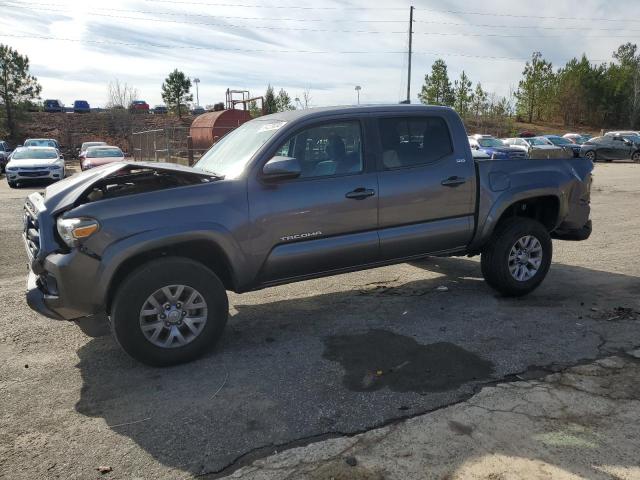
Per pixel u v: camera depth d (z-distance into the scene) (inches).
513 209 214.7
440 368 150.2
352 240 177.9
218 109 946.7
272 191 165.0
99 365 157.6
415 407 128.8
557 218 220.1
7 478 105.4
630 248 303.3
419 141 192.4
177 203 153.0
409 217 186.9
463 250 204.8
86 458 111.9
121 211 147.0
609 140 1161.4
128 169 157.2
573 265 265.4
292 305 210.1
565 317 189.0
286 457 110.2
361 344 168.9
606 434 115.9
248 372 150.8
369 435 117.3
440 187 191.2
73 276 142.9
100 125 2246.6
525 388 137.2
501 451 110.2
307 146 174.7
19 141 1987.0
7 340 177.5
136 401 135.5
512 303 206.1
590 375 144.1
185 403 133.9
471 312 196.4
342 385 141.3
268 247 165.2
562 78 3031.5
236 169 168.4
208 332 158.1
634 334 172.2
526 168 210.5
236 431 120.6
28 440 119.0
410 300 212.5
